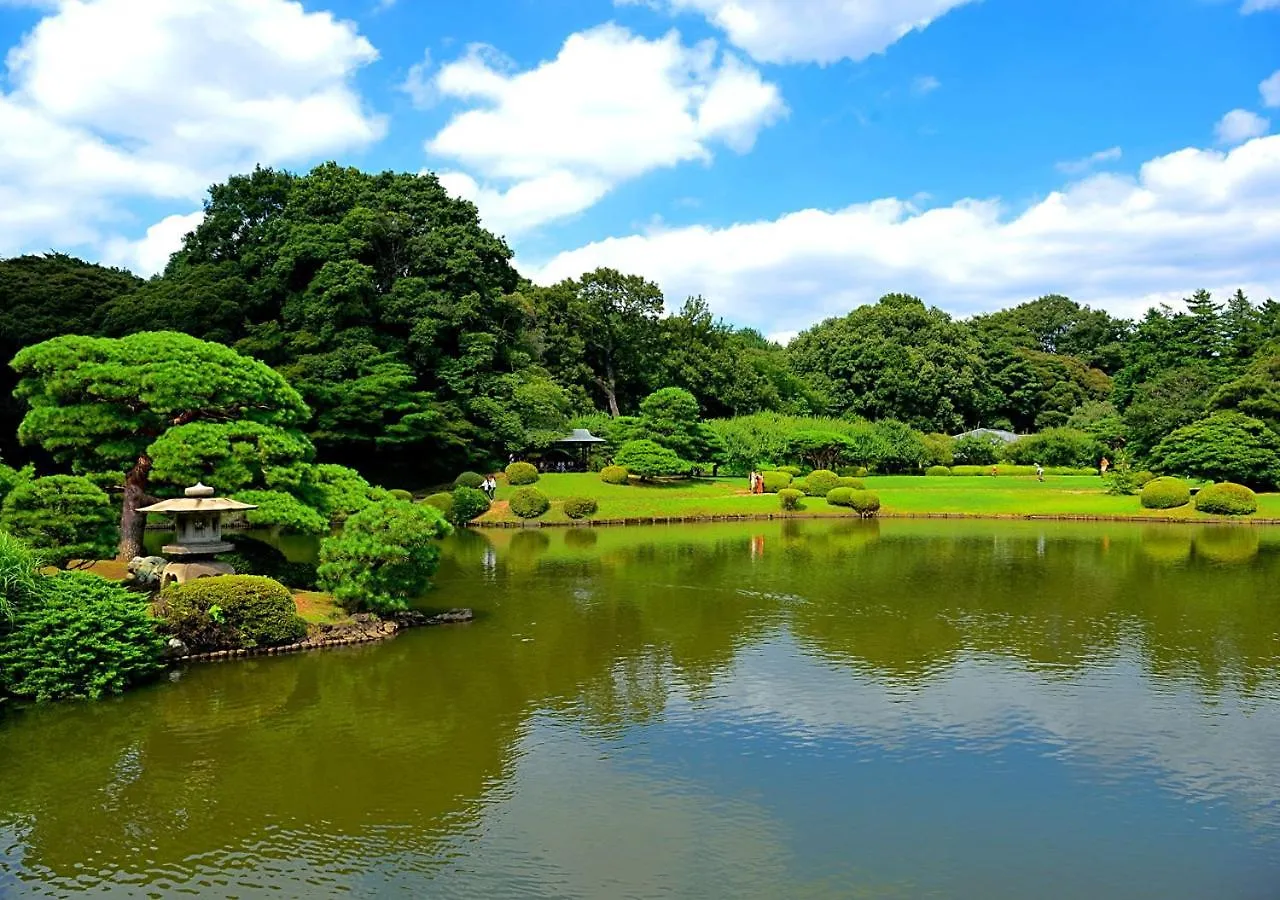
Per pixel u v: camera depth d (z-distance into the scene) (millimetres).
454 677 16766
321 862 9945
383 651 18578
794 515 48281
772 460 66500
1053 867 9859
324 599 20656
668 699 15508
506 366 62125
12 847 10273
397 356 54156
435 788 11836
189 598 17594
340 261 51969
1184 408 55719
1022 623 21266
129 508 21719
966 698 15547
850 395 89625
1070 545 35938
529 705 15164
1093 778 12195
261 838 10484
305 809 11227
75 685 15336
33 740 13469
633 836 10547
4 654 14984
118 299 48250
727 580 27531
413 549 20422
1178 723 14273
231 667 17281
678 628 20828
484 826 10781
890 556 32844
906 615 22219
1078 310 114750
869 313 93625
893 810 11250
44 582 16078
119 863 9914
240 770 12414
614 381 78562
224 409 21672
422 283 55406
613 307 78625
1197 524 43938
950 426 90562
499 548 35875
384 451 51875
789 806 11352
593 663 17750
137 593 17203
